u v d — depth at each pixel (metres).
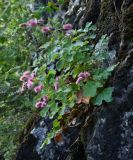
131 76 1.11
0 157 1.70
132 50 1.14
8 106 1.87
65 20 1.70
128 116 1.09
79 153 1.28
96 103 1.11
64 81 1.21
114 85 1.13
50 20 1.74
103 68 1.19
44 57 1.46
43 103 1.25
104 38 1.24
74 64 1.20
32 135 1.48
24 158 1.48
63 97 1.19
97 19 1.46
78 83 1.14
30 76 1.33
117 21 1.29
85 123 1.24
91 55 1.24
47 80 1.25
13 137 1.70
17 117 1.80
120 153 1.09
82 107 1.28
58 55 1.20
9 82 1.91
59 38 1.31
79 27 1.55
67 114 1.30
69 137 1.33
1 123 1.78
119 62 1.17
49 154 1.40
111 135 1.11
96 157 1.13
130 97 1.10
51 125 1.44
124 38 1.20
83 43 1.19
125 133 1.09
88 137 1.22
